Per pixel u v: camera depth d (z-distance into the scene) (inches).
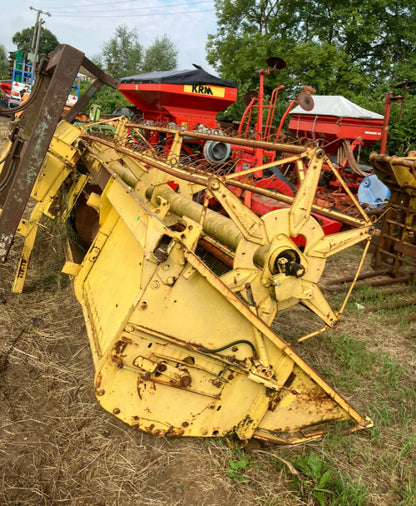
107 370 103.2
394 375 164.2
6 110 197.2
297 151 111.0
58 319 181.0
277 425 121.9
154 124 317.1
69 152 196.2
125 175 202.7
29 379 143.3
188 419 113.0
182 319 105.5
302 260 114.9
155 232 102.7
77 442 118.8
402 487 115.0
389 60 888.3
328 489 111.5
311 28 948.6
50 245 237.0
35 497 102.0
